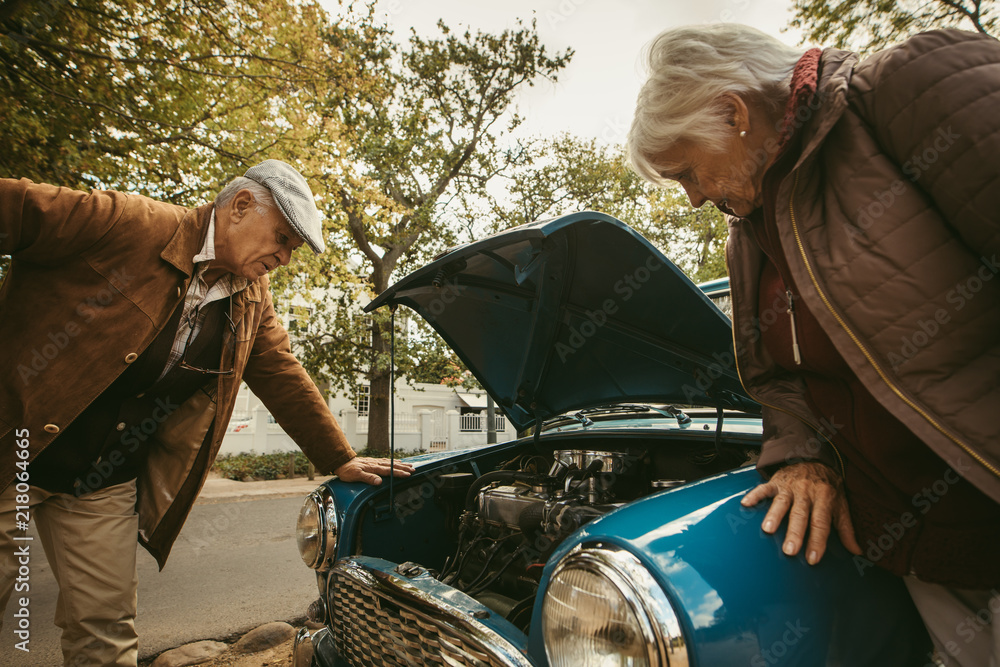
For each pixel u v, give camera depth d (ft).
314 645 5.25
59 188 4.52
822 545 3.17
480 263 5.92
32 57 15.33
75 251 4.55
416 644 4.06
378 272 41.39
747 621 2.75
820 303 3.11
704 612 2.70
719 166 3.70
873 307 2.91
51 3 14.76
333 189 23.58
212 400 5.75
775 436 4.04
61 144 14.64
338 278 26.86
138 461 5.56
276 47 21.33
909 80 2.79
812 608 2.96
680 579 2.78
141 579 12.68
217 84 20.83
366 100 25.30
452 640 3.75
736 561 2.95
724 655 2.65
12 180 4.34
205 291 5.32
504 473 6.54
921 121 2.74
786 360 3.87
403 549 6.29
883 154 3.00
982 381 2.73
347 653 4.94
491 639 3.50
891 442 3.16
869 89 3.00
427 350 40.29
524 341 7.06
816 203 3.26
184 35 18.76
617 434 6.68
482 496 6.35
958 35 2.79
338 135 23.48
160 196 19.63
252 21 20.39
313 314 38.88
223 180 20.47
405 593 4.11
